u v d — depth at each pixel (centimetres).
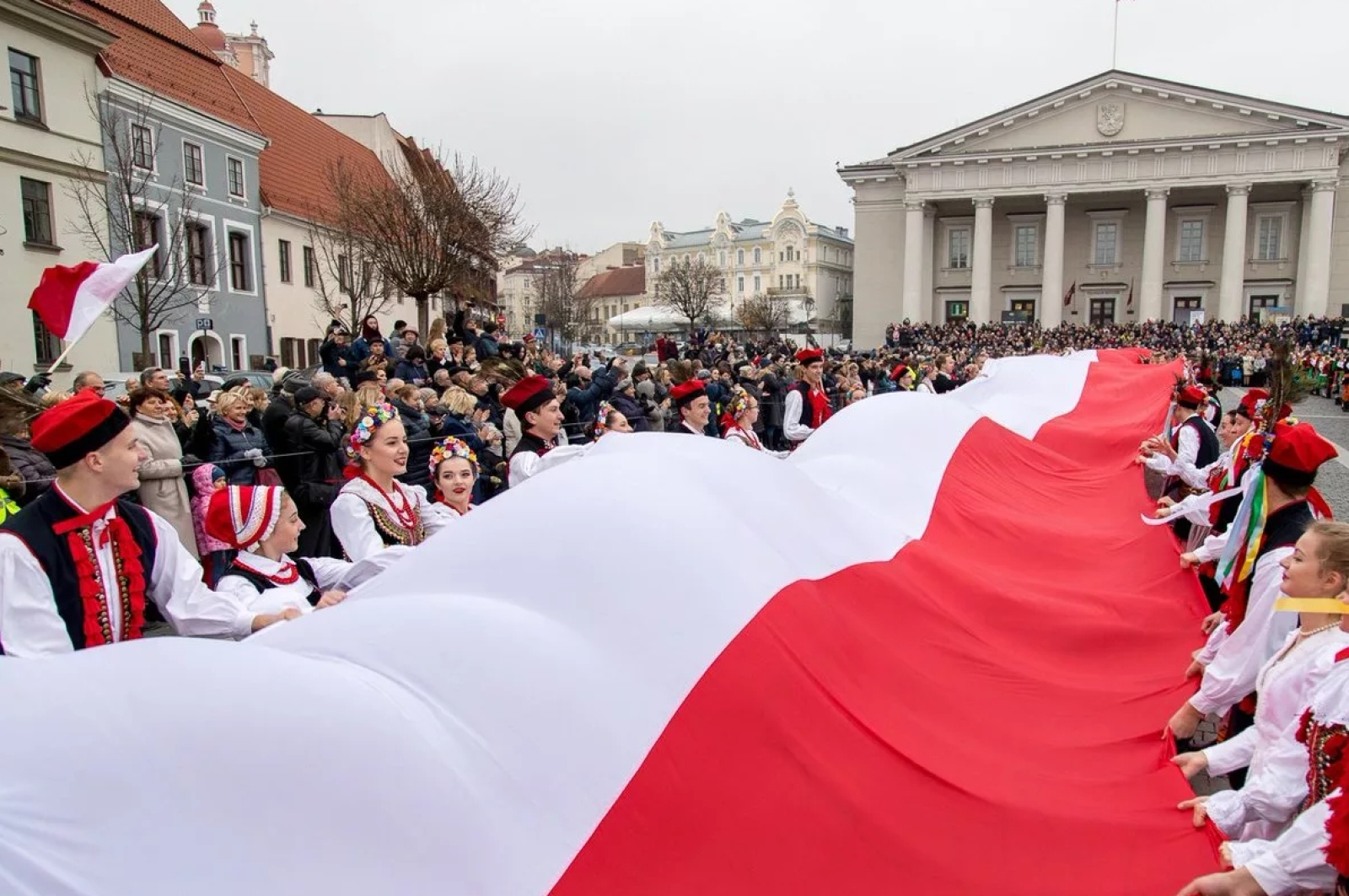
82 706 215
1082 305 5016
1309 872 236
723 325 6850
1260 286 4725
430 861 220
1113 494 683
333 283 3356
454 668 261
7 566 282
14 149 1962
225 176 2747
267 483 680
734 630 298
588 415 1093
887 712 314
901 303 5269
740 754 271
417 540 431
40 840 195
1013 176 4731
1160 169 4503
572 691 266
